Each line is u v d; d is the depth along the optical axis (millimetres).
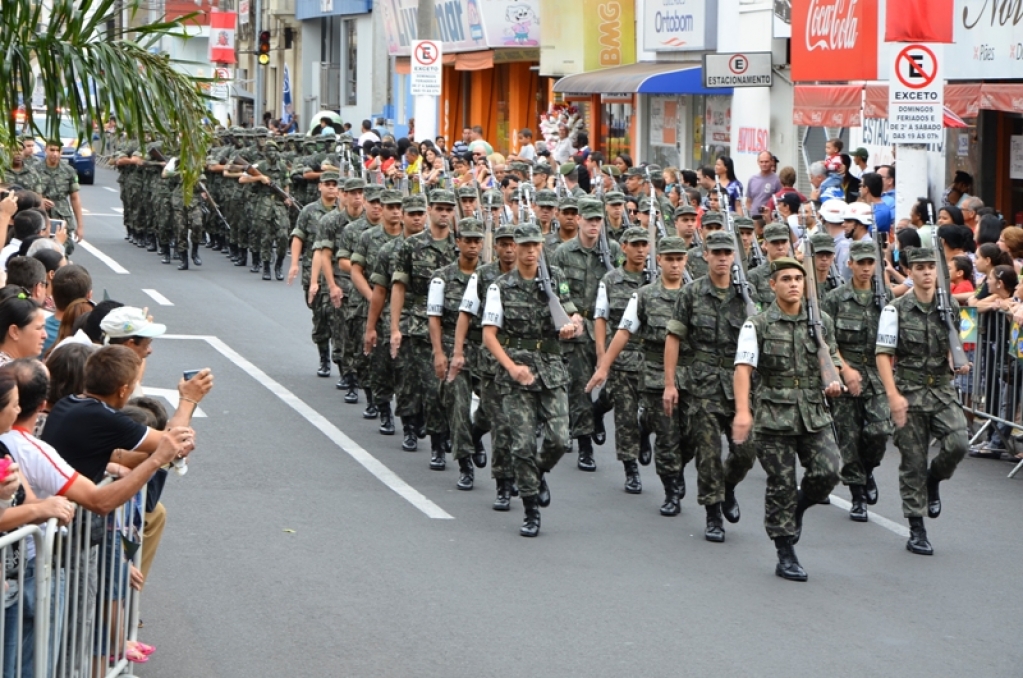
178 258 74250
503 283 28516
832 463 25531
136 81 26047
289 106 154000
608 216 39562
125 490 18047
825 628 22891
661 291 30297
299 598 23641
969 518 30188
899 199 44031
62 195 59938
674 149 80125
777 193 53219
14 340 22891
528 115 105312
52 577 17031
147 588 23922
